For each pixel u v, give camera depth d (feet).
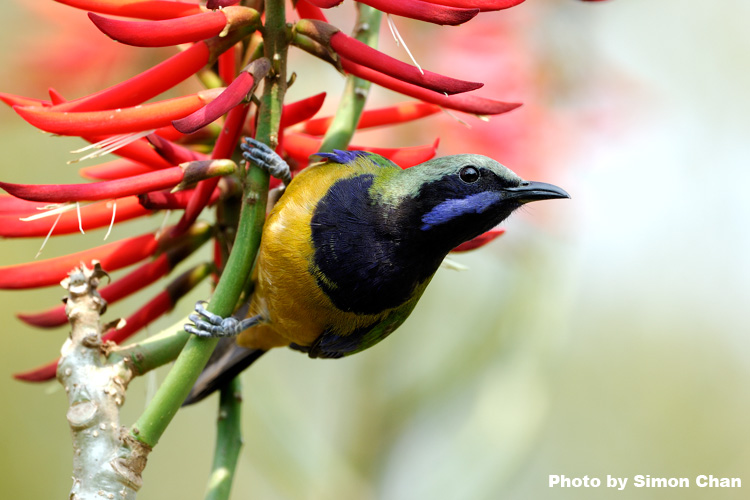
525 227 37.14
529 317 38.52
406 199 22.65
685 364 58.39
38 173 42.70
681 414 57.82
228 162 17.97
